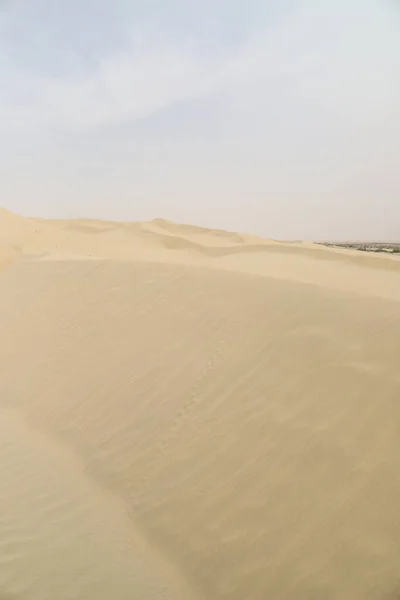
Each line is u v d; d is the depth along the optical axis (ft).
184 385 19.10
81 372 23.75
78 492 16.48
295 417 14.98
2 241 50.31
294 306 19.88
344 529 11.71
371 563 10.89
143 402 19.47
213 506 13.87
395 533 11.10
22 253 46.19
